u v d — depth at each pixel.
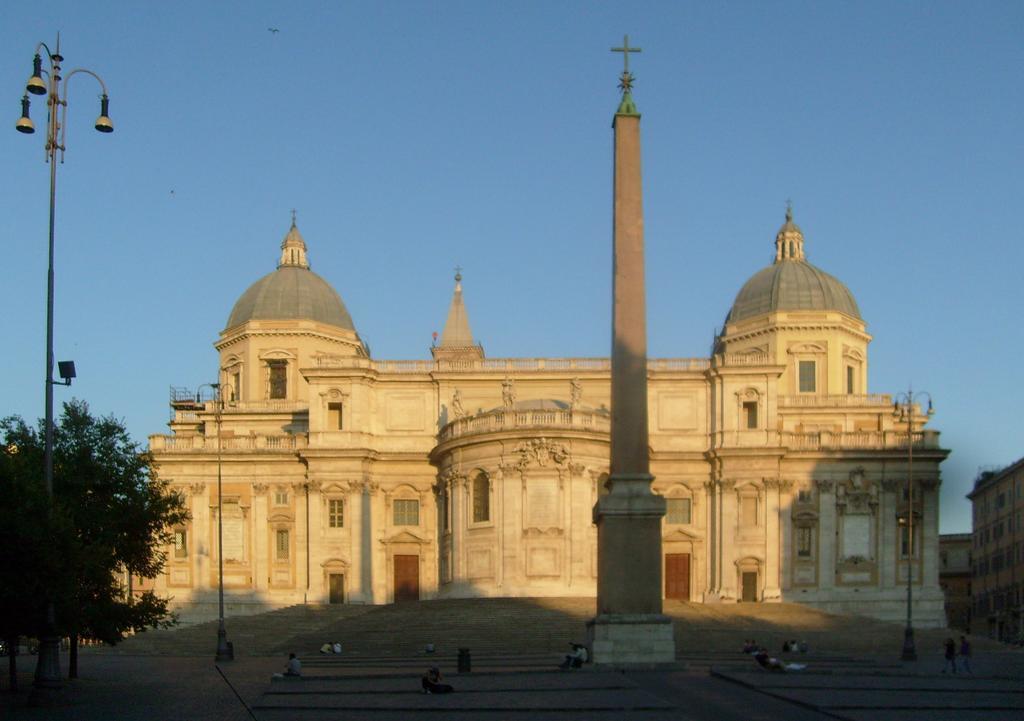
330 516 103.69
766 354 103.81
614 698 40.66
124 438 61.31
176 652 81.69
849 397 111.88
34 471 51.09
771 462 101.62
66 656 79.69
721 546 101.38
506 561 92.81
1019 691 45.38
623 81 51.78
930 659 71.75
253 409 113.12
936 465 102.12
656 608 50.00
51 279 47.22
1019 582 127.38
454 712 38.41
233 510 105.44
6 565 45.12
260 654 79.31
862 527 102.06
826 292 114.81
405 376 105.31
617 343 50.09
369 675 55.34
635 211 50.38
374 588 103.50
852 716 36.12
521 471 93.31
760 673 49.94
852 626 84.44
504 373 104.94
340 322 119.69
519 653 70.31
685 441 103.75
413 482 104.62
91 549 49.12
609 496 50.00
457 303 129.50
